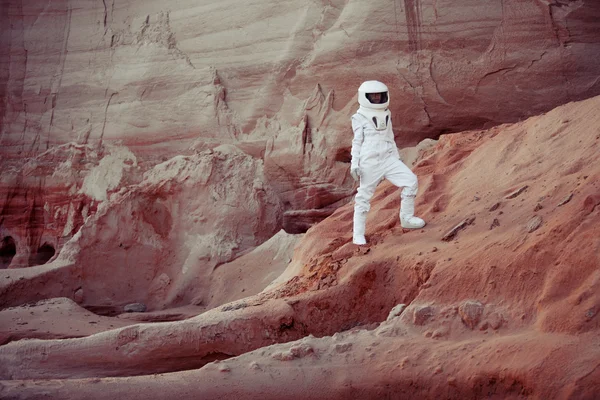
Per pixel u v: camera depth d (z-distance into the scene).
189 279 15.96
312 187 16.66
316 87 17.16
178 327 8.69
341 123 16.59
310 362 7.43
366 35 16.33
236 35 19.14
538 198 9.00
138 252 16.58
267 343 8.77
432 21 15.76
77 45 22.09
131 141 20.34
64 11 22.58
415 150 15.23
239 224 16.42
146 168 19.95
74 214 20.52
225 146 18.41
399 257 9.11
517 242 7.97
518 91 15.28
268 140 17.69
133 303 16.03
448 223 9.74
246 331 8.75
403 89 15.82
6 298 15.51
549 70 15.18
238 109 18.81
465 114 15.55
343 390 7.05
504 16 15.42
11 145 22.45
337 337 7.87
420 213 10.60
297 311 8.97
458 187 11.02
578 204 7.91
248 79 18.75
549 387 6.06
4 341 12.08
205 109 19.14
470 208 9.90
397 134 15.98
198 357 8.65
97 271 16.41
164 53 20.30
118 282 16.41
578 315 6.63
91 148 20.89
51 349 8.75
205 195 16.70
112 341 8.69
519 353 6.51
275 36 18.36
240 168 17.25
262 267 15.23
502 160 11.08
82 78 21.72
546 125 11.24
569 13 15.23
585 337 6.39
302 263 11.01
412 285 8.77
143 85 20.39
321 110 17.00
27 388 6.99
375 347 7.50
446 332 7.54
